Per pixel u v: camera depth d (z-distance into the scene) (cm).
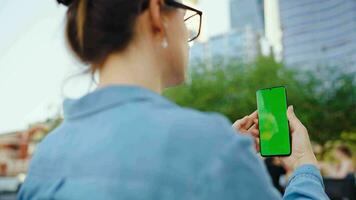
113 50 79
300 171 97
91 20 79
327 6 7162
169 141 63
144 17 81
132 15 78
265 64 2633
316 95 2536
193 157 62
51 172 75
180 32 86
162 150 63
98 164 66
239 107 2389
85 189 66
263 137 124
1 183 1543
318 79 2611
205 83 2556
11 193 1091
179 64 86
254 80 2533
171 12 85
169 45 84
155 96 73
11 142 4281
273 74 2588
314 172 96
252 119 130
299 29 7419
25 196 78
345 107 2492
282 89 125
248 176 63
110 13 78
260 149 123
